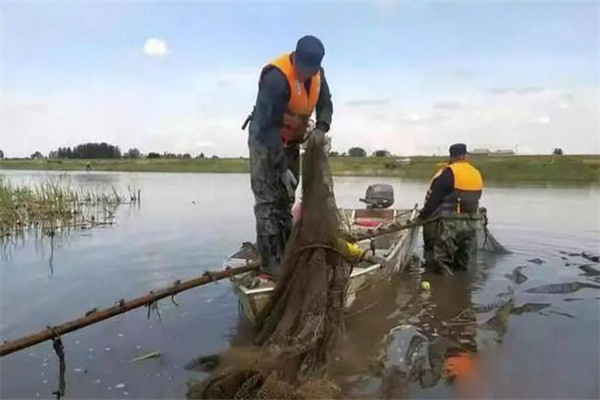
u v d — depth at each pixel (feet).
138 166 264.52
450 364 21.58
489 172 135.74
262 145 22.49
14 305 30.40
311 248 21.03
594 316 27.55
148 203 86.84
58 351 19.67
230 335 25.16
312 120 23.94
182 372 21.56
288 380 19.29
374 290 30.40
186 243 48.91
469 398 18.95
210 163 258.37
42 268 39.22
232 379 18.78
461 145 37.70
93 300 31.40
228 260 29.45
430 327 26.07
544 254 42.88
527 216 64.54
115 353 23.49
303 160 21.50
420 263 40.06
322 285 20.90
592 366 21.44
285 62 21.98
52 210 64.75
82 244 48.62
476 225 37.47
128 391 20.11
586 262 40.11
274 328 21.81
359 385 19.89
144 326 26.63
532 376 20.71
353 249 22.25
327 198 21.40
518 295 31.48
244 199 94.53
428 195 37.37
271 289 23.15
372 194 43.70
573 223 58.80
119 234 54.29
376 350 23.00
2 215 58.34
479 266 38.68
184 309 29.14
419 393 19.42
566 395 19.15
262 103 22.17
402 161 173.27
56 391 20.17
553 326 26.13
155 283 34.86
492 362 21.86
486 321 26.76
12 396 19.85
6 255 43.78
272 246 23.54
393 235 36.94
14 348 18.39
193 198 96.37
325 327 20.79
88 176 197.67
